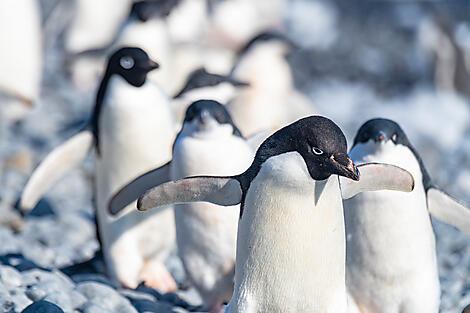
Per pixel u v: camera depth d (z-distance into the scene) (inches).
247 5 1027.9
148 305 400.8
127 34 721.0
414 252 362.6
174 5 764.6
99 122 455.8
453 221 380.8
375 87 1337.4
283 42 669.9
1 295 365.4
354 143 374.0
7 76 773.3
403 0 1566.2
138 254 458.0
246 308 314.3
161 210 453.7
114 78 449.1
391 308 373.1
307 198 300.8
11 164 726.5
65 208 646.5
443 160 888.3
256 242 307.9
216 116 386.9
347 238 367.2
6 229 539.2
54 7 1355.8
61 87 1095.6
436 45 1251.2
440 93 1189.7
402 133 367.2
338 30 1498.5
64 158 467.5
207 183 312.2
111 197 449.4
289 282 309.6
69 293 376.5
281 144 301.6
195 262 404.5
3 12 757.3
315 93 1288.1
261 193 303.9
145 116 446.9
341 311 316.8
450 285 492.4
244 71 656.4
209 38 986.7
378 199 355.6
